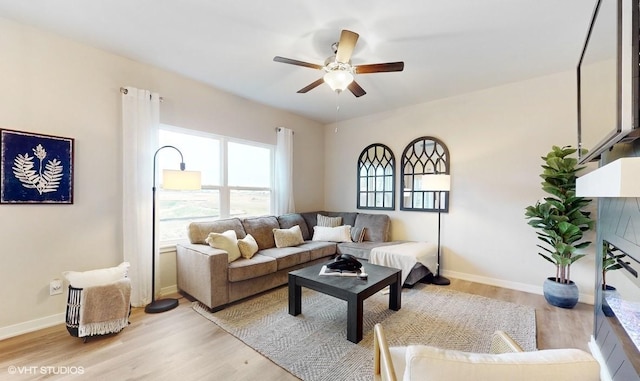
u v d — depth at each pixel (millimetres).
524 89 3273
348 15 2111
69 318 2117
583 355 686
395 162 4406
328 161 5375
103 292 2158
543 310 2688
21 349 2014
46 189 2365
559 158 2703
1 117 2176
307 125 5066
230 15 2139
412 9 2031
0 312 2168
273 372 1780
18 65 2244
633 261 1314
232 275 2736
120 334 2230
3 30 2182
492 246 3488
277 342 2119
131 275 2779
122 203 2809
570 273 2971
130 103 2791
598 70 1977
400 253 3348
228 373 1766
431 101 4020
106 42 2549
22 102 2264
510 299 2977
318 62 2883
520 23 2184
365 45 2520
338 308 2746
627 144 1421
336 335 2225
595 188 1212
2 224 2182
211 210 3693
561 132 3059
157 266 2980
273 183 4555
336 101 4090
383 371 1158
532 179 3227
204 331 2285
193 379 1708
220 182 3791
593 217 2846
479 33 2326
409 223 4230
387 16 2115
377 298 2998
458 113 3770
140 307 2777
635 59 915
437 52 2643
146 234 2879
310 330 2305
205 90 3531
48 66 2383
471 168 3654
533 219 3131
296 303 2578
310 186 5141
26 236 2285
